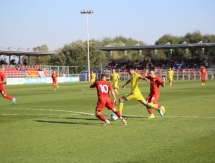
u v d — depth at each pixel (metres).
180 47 71.00
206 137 10.59
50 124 13.65
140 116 15.52
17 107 20.52
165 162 7.94
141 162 7.97
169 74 41.59
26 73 65.38
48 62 101.19
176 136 10.81
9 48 63.81
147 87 41.53
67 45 98.06
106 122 13.12
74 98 26.41
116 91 30.53
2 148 9.55
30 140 10.56
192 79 69.56
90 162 8.05
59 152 9.01
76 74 72.25
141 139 10.45
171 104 20.34
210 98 23.78
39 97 28.08
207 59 77.06
